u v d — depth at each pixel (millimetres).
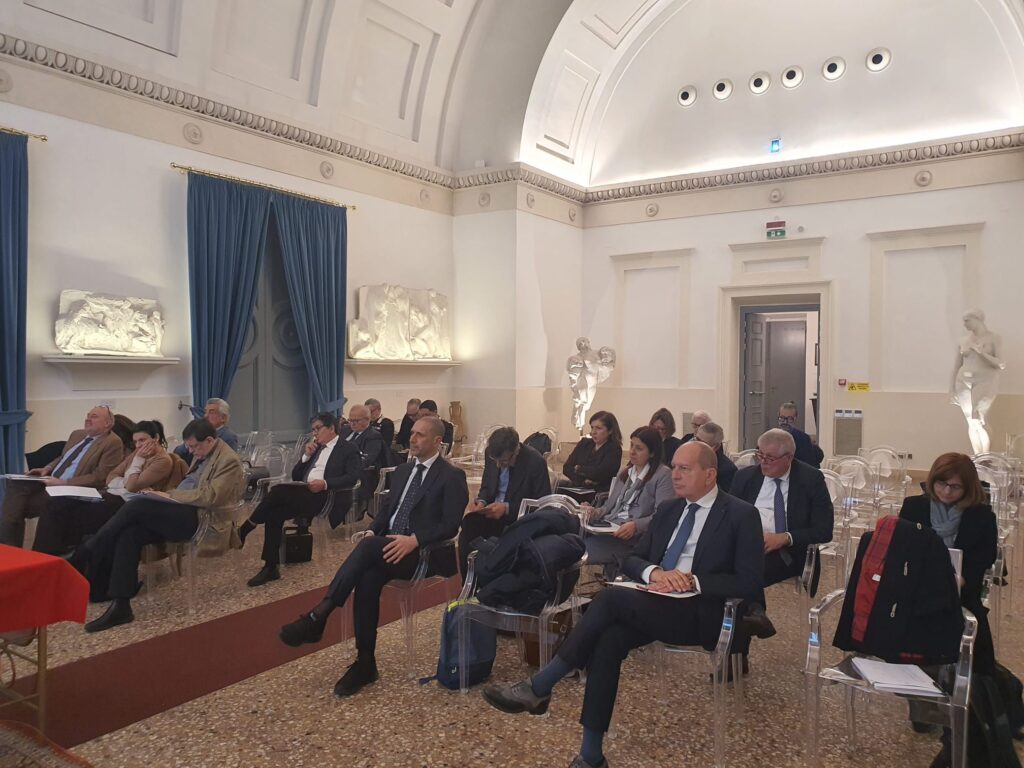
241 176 8570
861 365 10492
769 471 4027
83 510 4906
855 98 10680
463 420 11719
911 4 10234
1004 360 9562
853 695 3088
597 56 11719
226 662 3863
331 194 9711
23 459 6578
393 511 4031
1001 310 9578
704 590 2953
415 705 3395
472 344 11641
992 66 9758
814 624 2807
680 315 11883
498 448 4531
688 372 11844
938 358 10000
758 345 12695
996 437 9602
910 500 3486
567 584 3523
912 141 10305
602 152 12727
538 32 10789
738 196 11391
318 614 3506
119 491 5113
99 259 7270
